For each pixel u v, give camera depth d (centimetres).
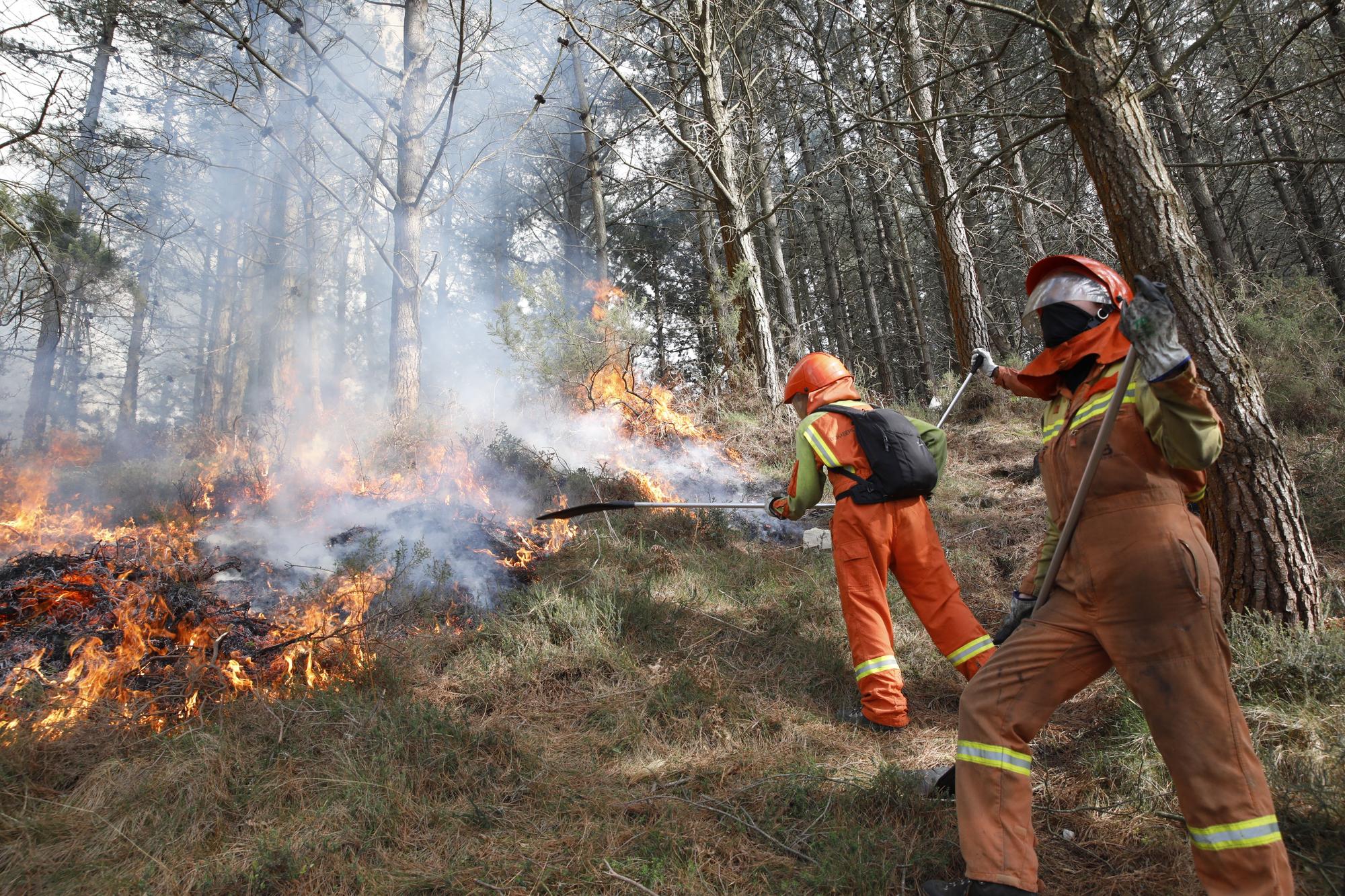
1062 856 253
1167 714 196
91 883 231
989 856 207
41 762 284
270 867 236
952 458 856
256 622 406
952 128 1005
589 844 253
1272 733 278
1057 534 234
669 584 509
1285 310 856
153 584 400
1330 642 314
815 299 2461
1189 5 541
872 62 1102
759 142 1174
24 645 354
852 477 362
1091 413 219
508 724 339
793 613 466
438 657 403
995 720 218
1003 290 1777
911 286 1906
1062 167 866
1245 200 1429
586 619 429
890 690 347
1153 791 269
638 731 335
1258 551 355
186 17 1117
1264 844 186
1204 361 366
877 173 1095
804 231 2208
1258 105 458
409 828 263
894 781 280
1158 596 198
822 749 329
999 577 532
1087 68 392
